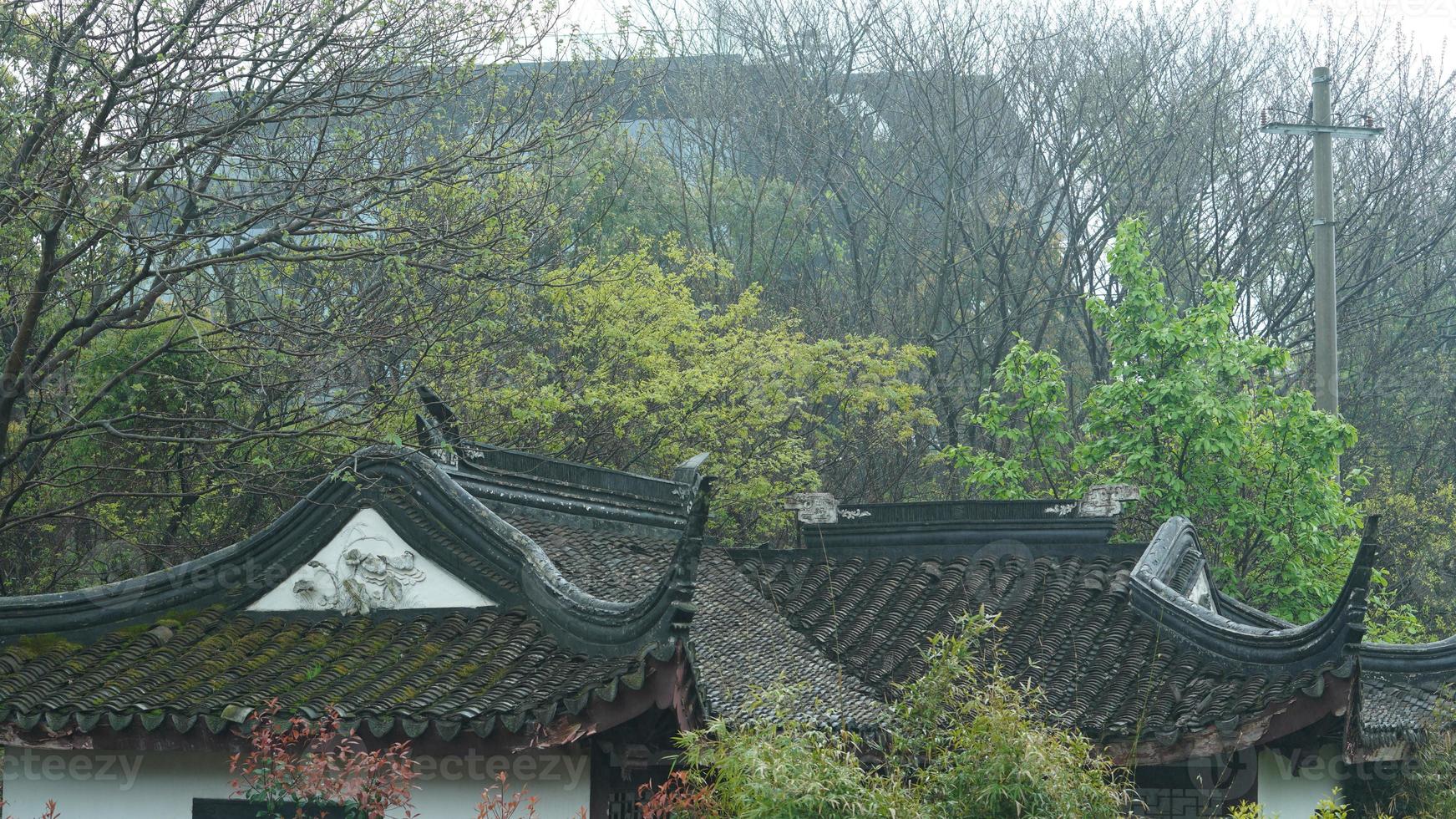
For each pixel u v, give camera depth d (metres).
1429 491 30.58
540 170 19.88
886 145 35.34
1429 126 33.53
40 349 15.21
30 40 14.66
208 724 9.53
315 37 14.60
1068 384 33.97
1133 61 32.94
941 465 29.86
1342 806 9.95
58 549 18.95
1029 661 11.18
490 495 12.18
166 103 14.73
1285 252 34.09
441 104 17.58
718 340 21.62
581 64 18.62
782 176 34.62
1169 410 19.67
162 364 17.53
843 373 22.23
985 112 33.41
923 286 34.16
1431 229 33.66
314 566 10.88
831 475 26.86
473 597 10.55
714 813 8.89
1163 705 11.37
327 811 9.91
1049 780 8.80
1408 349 34.38
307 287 17.11
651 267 21.95
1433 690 13.97
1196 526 20.48
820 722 10.66
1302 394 19.89
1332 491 19.83
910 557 14.35
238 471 15.62
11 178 13.83
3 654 10.51
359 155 15.19
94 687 10.02
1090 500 13.96
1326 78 21.17
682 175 33.09
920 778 9.27
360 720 9.31
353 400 16.00
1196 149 32.88
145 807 10.55
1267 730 10.68
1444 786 12.44
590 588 11.55
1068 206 34.09
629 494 14.20
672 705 8.88
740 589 13.95
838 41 34.62
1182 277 33.62
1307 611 20.08
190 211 16.33
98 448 18.11
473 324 16.30
